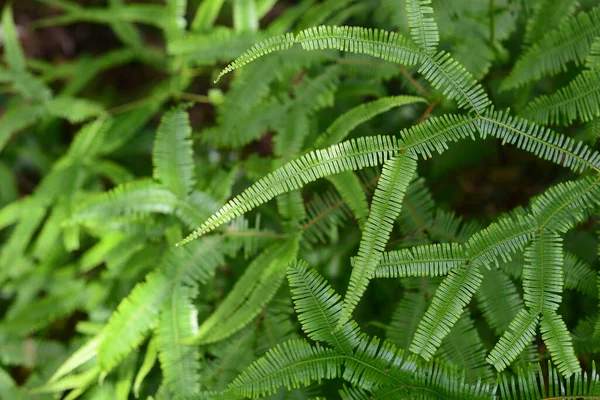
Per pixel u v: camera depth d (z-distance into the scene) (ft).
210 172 3.79
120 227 3.51
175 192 3.39
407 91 3.49
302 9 3.72
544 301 2.94
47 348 3.78
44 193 3.85
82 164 3.87
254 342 3.29
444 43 3.51
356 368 2.99
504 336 2.93
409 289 3.28
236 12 3.70
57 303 3.81
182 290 3.32
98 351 3.25
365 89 3.54
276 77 3.57
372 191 3.41
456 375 2.97
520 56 3.35
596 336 3.05
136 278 3.64
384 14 3.76
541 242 2.97
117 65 5.89
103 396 3.45
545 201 2.99
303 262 3.03
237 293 3.30
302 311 3.01
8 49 3.96
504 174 3.75
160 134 3.41
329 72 3.52
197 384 3.23
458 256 2.97
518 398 3.02
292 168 2.99
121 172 3.91
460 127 3.01
